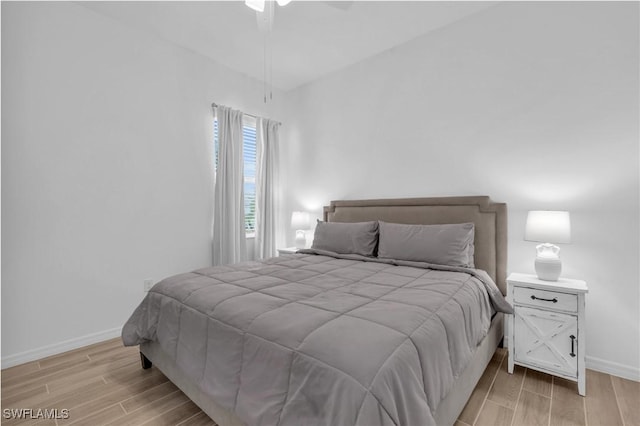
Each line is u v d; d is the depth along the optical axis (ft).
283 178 13.48
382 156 10.32
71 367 6.63
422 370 3.36
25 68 6.95
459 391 4.50
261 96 12.46
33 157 7.07
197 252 10.30
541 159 7.28
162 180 9.38
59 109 7.44
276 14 8.20
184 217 9.94
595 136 6.60
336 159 11.68
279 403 3.28
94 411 5.11
